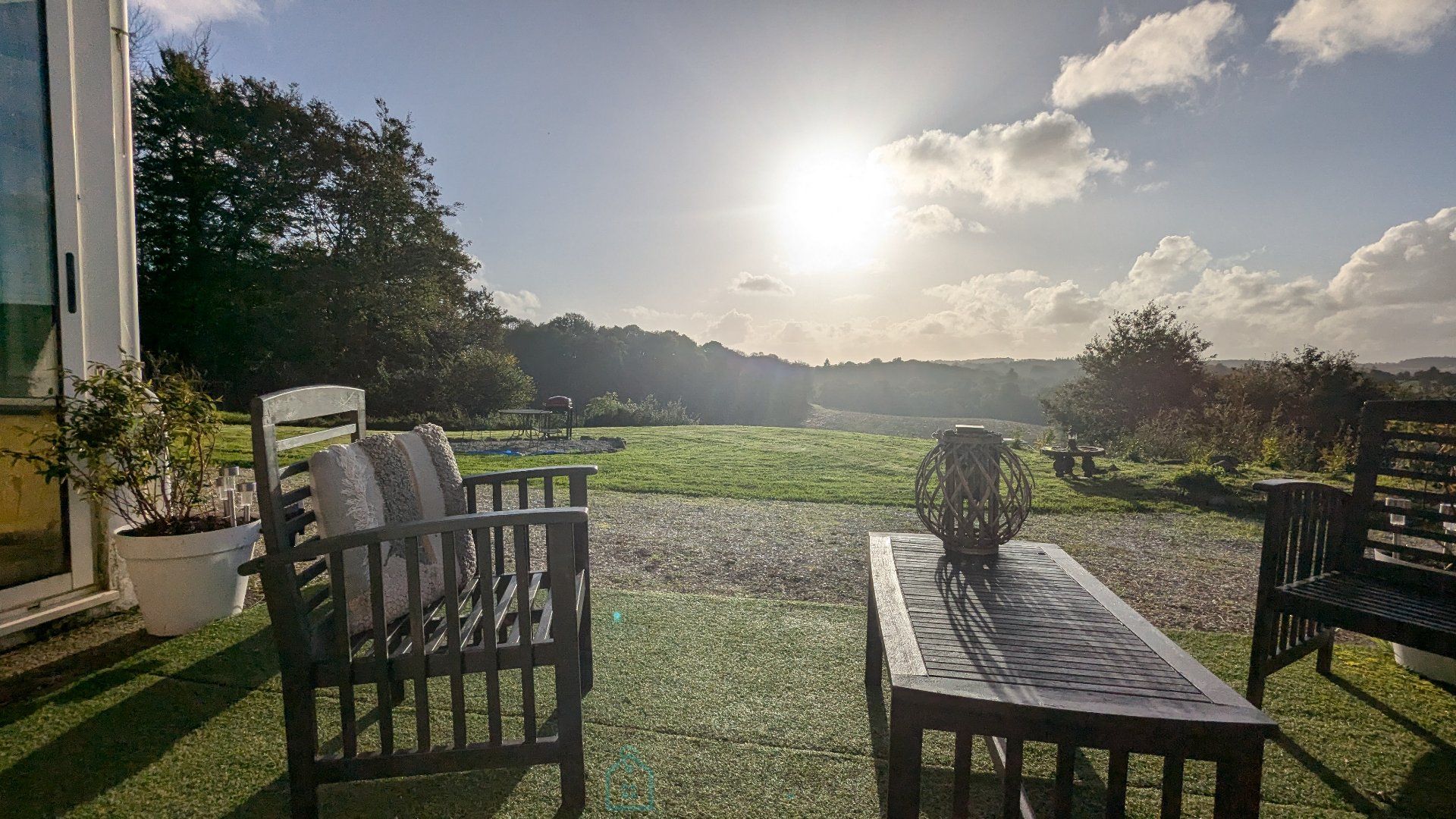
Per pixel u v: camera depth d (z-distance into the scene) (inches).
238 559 128.7
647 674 108.7
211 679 104.0
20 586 115.8
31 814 73.0
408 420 709.9
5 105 115.4
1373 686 107.6
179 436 125.6
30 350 119.2
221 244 772.0
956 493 99.7
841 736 90.7
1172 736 54.6
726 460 378.9
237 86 788.0
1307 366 775.1
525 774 82.4
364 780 73.4
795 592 153.3
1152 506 264.5
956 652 67.4
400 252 870.4
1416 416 101.9
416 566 71.7
